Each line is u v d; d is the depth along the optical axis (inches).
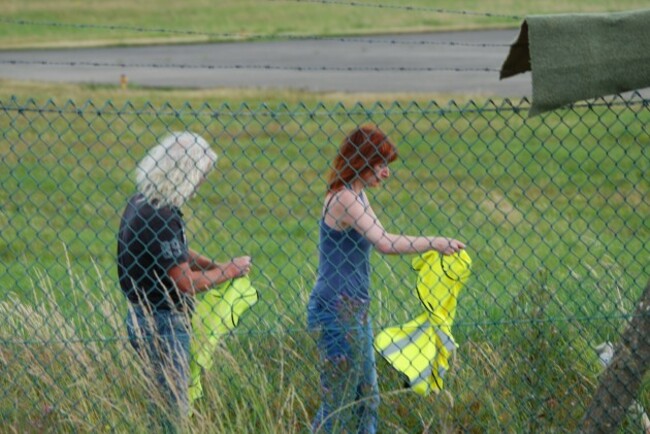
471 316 1004.6
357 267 806.5
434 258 808.3
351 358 802.8
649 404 871.7
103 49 5708.7
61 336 848.9
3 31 6619.1
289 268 1545.3
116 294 1053.8
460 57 5078.7
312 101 3782.0
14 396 829.8
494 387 871.1
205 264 856.9
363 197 807.1
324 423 805.9
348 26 6427.2
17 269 1371.8
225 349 843.4
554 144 2704.2
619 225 1926.7
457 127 3041.3
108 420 803.4
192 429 781.3
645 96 2812.5
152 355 807.1
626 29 733.9
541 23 727.7
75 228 2005.4
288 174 2568.9
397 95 3922.2
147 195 796.0
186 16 7342.5
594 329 923.4
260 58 5290.4
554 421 844.0
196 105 3688.5
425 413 863.7
